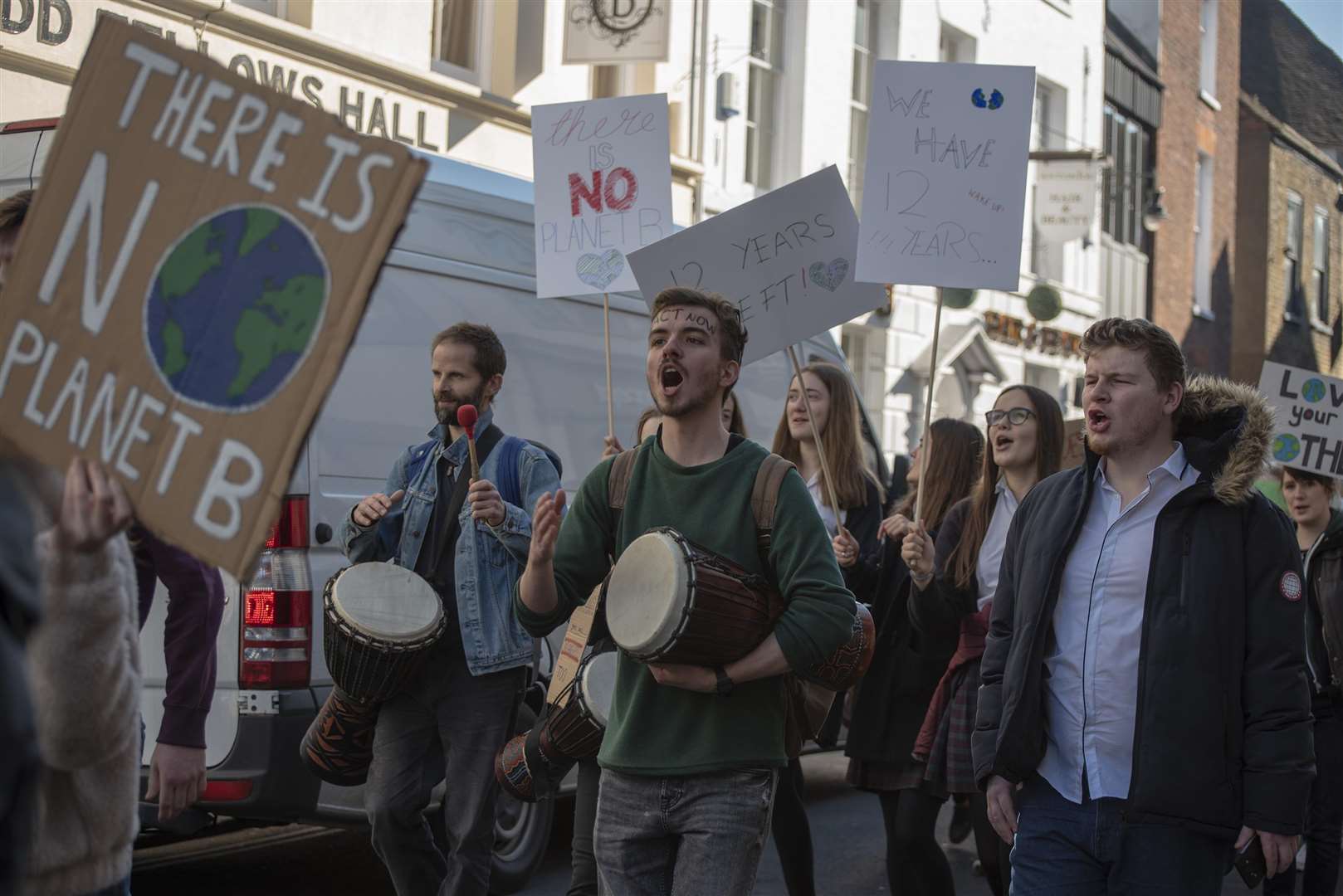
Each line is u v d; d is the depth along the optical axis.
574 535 3.41
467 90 11.82
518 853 6.14
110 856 2.28
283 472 1.87
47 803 2.20
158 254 1.95
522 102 12.64
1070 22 21.52
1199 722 3.29
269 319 1.90
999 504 4.88
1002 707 3.61
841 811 8.02
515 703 4.62
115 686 2.17
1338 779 5.54
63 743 2.14
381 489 5.70
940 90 5.14
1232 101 28.50
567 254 5.80
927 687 4.84
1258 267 29.78
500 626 4.55
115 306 1.96
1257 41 35.69
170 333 1.93
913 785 4.79
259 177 1.93
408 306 5.93
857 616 3.63
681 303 3.33
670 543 3.12
